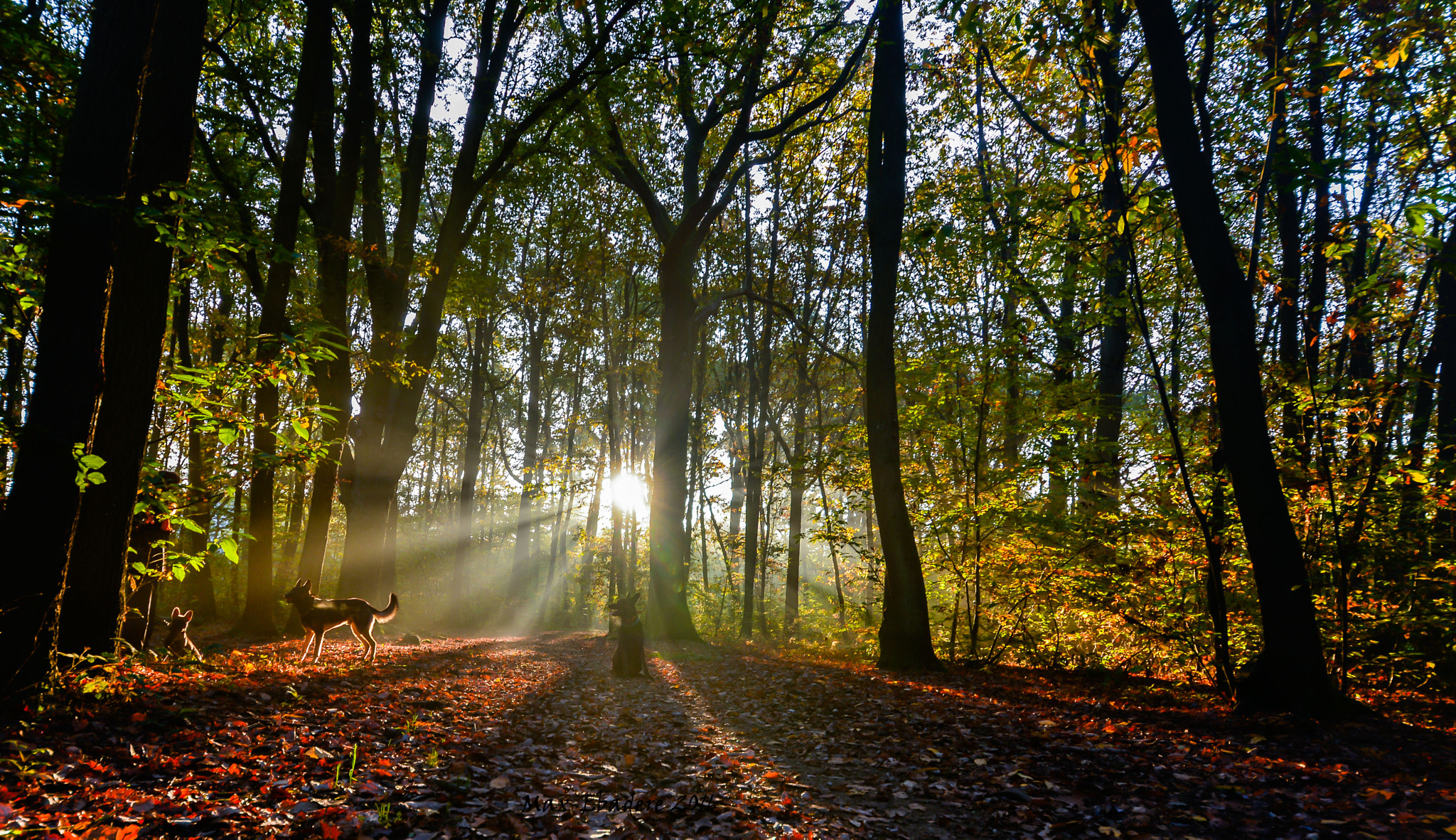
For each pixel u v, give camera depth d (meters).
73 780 3.94
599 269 28.72
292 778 4.37
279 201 12.99
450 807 4.18
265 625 13.88
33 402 5.21
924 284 16.11
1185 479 8.28
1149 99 10.26
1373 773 5.19
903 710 8.01
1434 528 8.91
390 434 16.20
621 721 7.57
